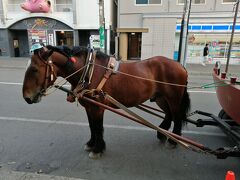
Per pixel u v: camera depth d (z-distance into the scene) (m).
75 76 3.25
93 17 18.75
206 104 6.43
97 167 3.34
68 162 3.46
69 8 19.44
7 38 20.22
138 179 3.06
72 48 3.26
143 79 3.43
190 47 17.69
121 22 18.30
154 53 18.00
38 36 20.08
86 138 4.27
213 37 17.28
